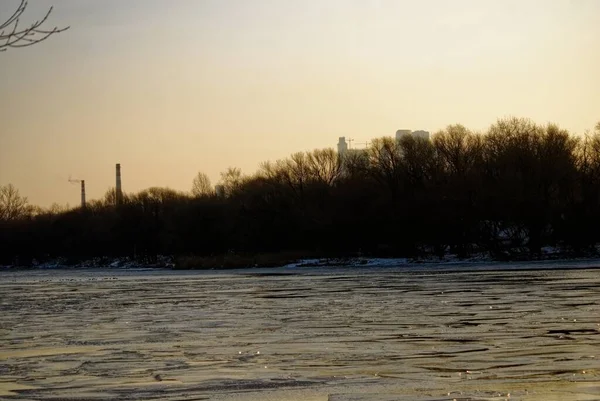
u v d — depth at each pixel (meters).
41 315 48.19
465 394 19.64
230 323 39.59
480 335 31.11
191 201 151.62
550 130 112.00
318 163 140.38
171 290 72.56
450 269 94.00
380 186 123.38
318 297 56.19
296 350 28.78
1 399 20.86
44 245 181.38
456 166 119.00
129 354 29.02
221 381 22.78
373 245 123.56
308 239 127.69
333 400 19.52
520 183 107.88
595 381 21.03
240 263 128.50
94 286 85.81
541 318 36.34
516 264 99.06
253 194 137.00
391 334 32.53
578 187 111.19
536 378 21.62
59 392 21.73
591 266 89.75
